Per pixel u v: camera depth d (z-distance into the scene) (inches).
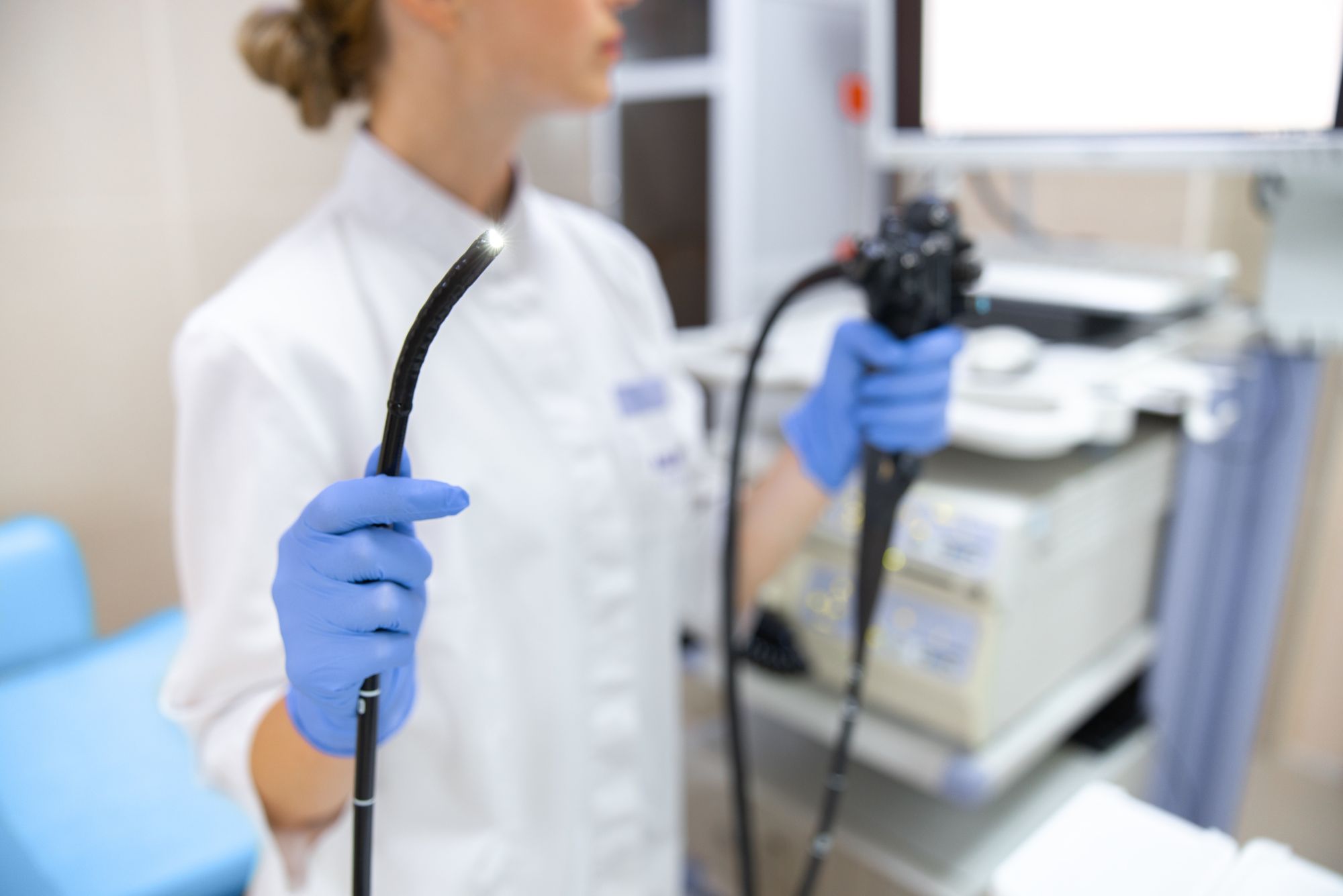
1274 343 40.4
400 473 17.2
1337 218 38.2
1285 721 55.2
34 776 38.6
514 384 28.0
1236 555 42.2
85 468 48.3
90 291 47.1
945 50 43.9
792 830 43.0
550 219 32.6
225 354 23.1
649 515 31.9
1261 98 36.3
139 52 46.7
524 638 27.8
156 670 44.6
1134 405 35.0
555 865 29.2
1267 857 16.1
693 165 58.4
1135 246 56.5
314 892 26.4
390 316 26.0
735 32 54.2
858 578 27.9
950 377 28.1
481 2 24.3
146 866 34.8
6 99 43.4
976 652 34.7
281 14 27.0
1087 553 38.4
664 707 33.6
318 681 17.6
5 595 42.9
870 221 68.8
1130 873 15.8
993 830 40.7
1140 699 45.8
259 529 22.8
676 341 44.9
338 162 54.4
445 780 27.0
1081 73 40.3
